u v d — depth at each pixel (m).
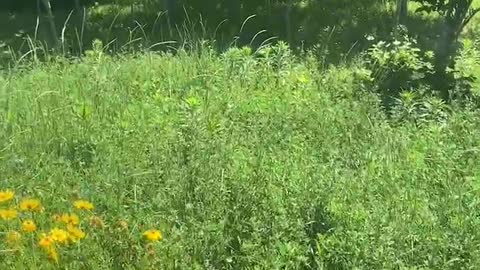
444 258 4.13
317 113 6.29
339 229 4.30
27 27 18.27
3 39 17.06
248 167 5.05
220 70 7.77
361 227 4.38
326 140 5.72
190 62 8.18
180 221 4.52
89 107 6.45
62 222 4.36
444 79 7.75
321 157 5.44
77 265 4.08
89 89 7.10
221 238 4.28
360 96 6.79
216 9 17.64
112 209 4.74
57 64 8.52
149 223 4.52
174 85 7.48
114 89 7.25
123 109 6.57
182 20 17.47
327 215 4.47
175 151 5.30
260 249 4.21
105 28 17.34
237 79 7.47
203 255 4.22
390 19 15.57
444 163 5.15
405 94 6.51
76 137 5.88
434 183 4.98
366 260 4.05
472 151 5.35
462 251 4.16
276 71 8.04
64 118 6.23
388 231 4.26
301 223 4.33
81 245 4.21
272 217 4.45
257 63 8.07
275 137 5.71
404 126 6.18
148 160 5.35
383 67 7.61
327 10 16.88
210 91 7.00
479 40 10.81
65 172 5.29
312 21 16.22
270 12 17.25
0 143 5.79
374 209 4.55
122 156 5.51
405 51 7.71
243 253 4.21
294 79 7.46
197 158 5.13
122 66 8.20
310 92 6.98
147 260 4.10
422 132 5.95
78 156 5.57
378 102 6.60
